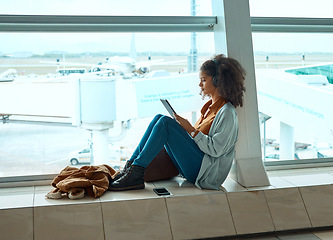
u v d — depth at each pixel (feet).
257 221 10.24
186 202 10.10
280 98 13.17
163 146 11.11
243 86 10.87
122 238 9.31
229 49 11.31
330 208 10.90
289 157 13.50
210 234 9.78
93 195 10.07
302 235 10.23
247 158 11.59
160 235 9.52
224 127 10.36
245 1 11.35
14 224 9.12
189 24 11.76
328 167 13.50
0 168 11.46
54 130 11.79
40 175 11.62
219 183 10.92
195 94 12.87
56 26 11.02
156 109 12.59
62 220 9.30
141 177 10.73
